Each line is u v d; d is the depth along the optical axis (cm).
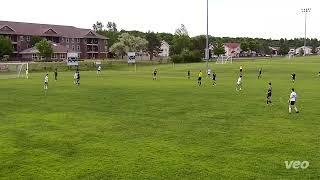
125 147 2312
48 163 2025
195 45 18662
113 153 2194
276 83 6419
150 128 2823
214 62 14850
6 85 6075
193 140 2467
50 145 2367
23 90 5316
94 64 11888
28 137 2564
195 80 7081
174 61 14975
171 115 3338
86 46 17400
